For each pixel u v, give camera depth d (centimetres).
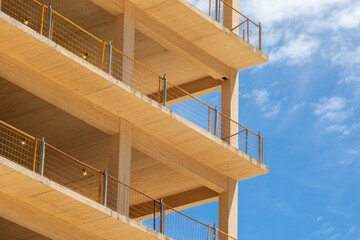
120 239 3130
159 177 3756
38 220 2962
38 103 3431
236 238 3600
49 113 3466
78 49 3625
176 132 3366
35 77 3039
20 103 3453
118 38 3328
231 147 3512
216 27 3541
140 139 3331
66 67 3022
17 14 3484
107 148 3600
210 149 3478
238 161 3553
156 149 3391
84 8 3438
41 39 2914
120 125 3262
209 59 3681
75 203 2917
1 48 2948
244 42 3653
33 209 2953
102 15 3466
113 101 3184
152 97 3912
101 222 3022
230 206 3625
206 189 3766
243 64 3759
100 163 3681
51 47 2939
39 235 3553
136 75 3825
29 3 3419
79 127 3509
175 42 3550
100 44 3591
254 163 3584
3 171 2747
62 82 3097
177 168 3481
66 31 3562
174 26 3528
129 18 3362
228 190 3644
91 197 3816
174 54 3712
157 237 3122
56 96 3086
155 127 3331
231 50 3666
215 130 3516
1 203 2881
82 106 3156
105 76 3081
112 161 3225
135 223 3066
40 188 2838
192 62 3638
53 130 3559
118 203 3152
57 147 3641
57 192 2861
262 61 3741
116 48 3319
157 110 3241
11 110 3503
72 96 3133
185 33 3569
